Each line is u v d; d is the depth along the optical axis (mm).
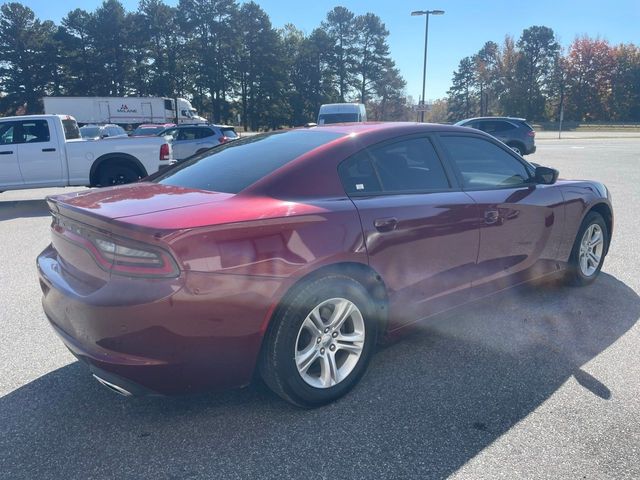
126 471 2434
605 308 4352
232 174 3131
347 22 76688
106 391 3146
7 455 2553
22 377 3318
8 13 67312
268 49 70750
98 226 2537
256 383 3211
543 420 2781
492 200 3646
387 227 3016
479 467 2420
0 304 4645
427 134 3584
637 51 78000
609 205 4863
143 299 2363
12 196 12383
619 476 2352
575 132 56125
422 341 3770
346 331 3037
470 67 96188
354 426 2748
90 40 69875
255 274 2535
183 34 70000
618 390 3072
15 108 69125
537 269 4168
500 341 3750
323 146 3141
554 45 84312
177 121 45500
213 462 2488
